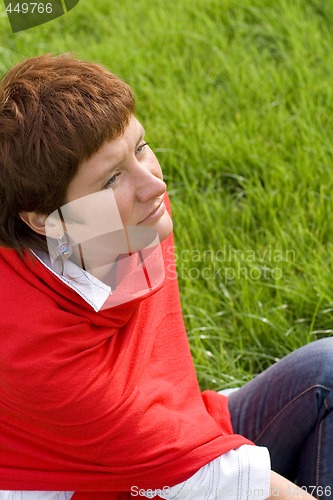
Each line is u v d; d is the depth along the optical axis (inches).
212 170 181.0
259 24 222.7
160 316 98.6
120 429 85.0
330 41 210.2
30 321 81.4
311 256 155.5
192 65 207.3
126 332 89.0
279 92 196.9
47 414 83.7
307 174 171.5
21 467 88.6
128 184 81.6
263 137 185.2
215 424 94.9
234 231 165.8
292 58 206.4
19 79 80.4
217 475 87.9
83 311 83.8
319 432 103.9
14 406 85.3
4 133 78.4
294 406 105.3
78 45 215.8
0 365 81.9
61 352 81.7
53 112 77.8
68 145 77.5
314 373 104.7
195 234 162.1
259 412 108.9
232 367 140.3
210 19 227.3
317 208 162.9
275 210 165.5
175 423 88.7
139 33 219.0
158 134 184.5
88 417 83.5
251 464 88.8
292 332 143.9
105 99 79.0
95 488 88.7
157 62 209.3
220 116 192.9
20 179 78.9
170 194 173.3
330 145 177.0
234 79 199.5
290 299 150.5
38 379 81.5
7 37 226.1
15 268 83.1
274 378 108.6
